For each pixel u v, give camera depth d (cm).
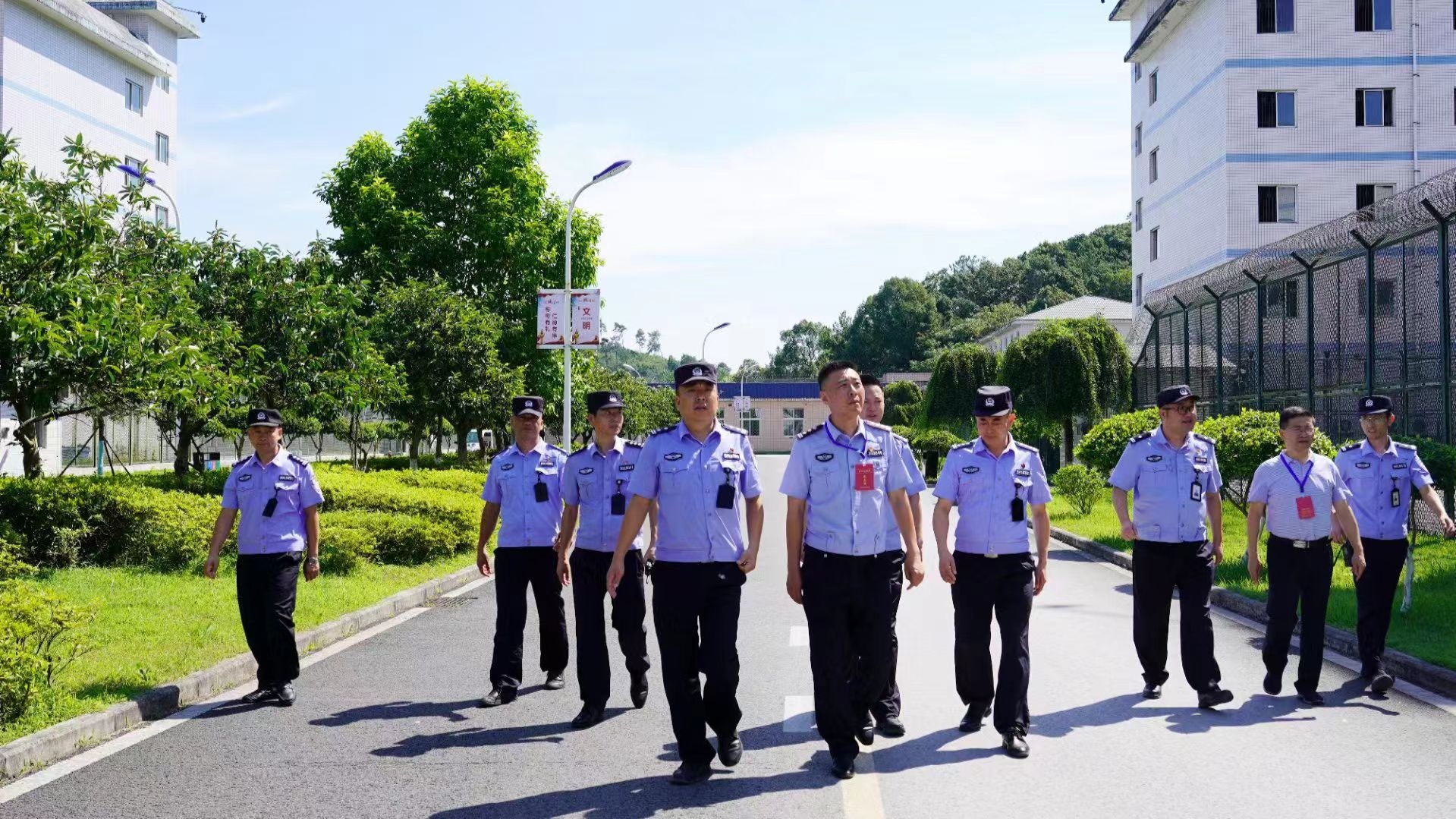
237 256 1695
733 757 574
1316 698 704
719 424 588
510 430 2700
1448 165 3189
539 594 768
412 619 1075
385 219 2858
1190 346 2638
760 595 1212
